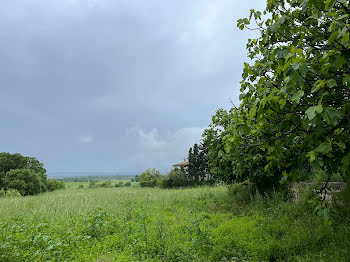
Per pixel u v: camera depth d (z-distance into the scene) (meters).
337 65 2.42
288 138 3.57
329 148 2.64
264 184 10.75
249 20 4.48
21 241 5.67
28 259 4.91
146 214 9.45
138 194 17.94
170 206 11.67
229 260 4.91
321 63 2.85
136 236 6.39
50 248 5.23
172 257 5.13
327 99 2.95
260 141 4.07
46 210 10.67
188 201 12.45
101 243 6.14
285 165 4.44
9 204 12.88
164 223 7.87
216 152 11.38
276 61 3.52
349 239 4.60
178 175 35.84
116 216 8.91
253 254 4.81
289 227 6.06
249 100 3.92
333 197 6.42
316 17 2.90
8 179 38.34
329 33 3.41
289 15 3.94
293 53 2.54
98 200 14.34
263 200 9.41
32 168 47.75
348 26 2.62
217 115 11.66
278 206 7.98
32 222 7.82
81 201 13.52
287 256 4.67
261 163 8.80
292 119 3.27
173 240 5.90
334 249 4.53
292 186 9.23
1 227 6.57
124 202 12.89
